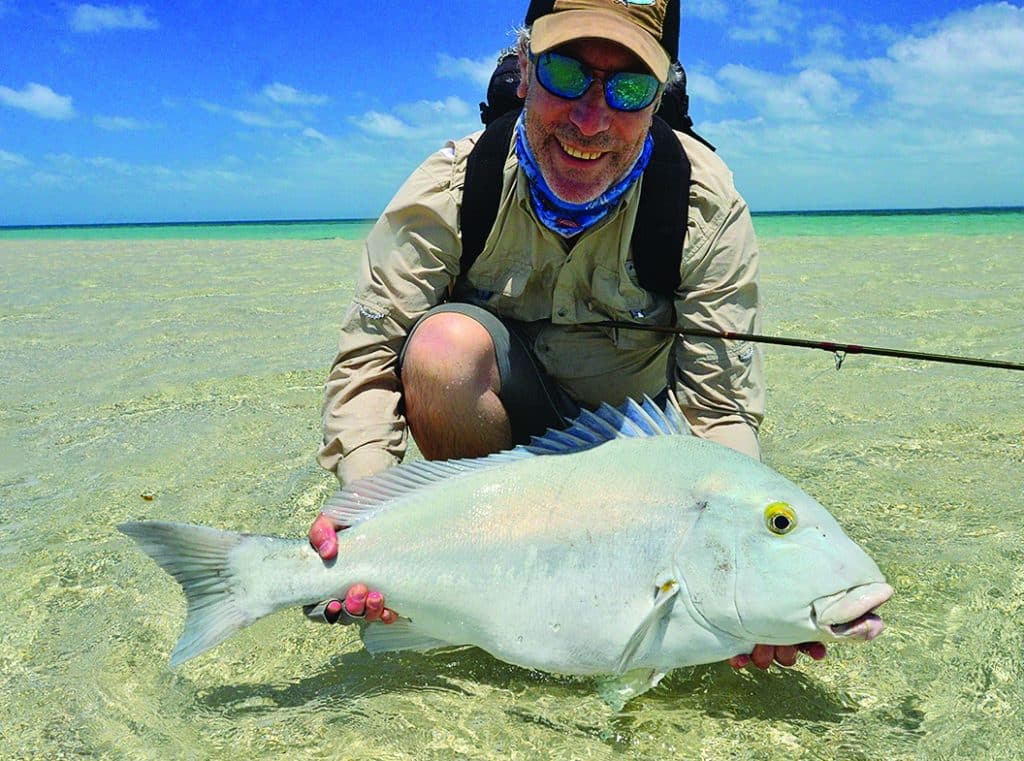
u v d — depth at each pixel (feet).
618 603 2.81
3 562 3.91
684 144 3.70
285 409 6.11
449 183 3.69
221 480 4.84
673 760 2.61
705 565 2.74
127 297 11.39
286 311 10.02
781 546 2.69
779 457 5.10
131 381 6.87
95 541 4.11
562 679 3.03
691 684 2.99
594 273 3.75
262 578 2.95
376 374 3.72
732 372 3.69
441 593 2.92
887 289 10.83
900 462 4.94
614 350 4.05
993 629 3.22
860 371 6.82
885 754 2.61
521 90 3.57
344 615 2.98
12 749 2.70
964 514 4.22
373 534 2.98
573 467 3.00
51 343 8.31
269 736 2.74
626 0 3.10
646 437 3.06
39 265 16.76
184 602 3.58
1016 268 12.81
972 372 6.68
